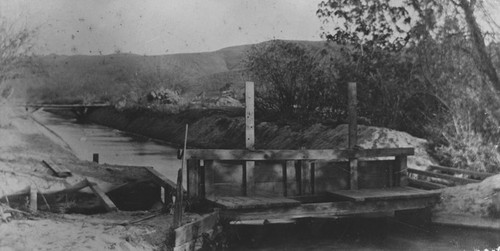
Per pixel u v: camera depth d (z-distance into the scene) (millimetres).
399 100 12211
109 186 8789
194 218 6797
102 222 6340
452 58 10555
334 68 14094
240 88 26578
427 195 7688
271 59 15883
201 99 26016
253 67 16219
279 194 7898
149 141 21891
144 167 10312
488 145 9789
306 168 8031
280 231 7777
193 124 21484
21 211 6258
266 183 7844
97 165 10375
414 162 9914
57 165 8922
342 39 13297
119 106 28562
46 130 14602
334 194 7816
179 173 6020
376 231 7797
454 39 10406
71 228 5758
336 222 8219
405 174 8609
